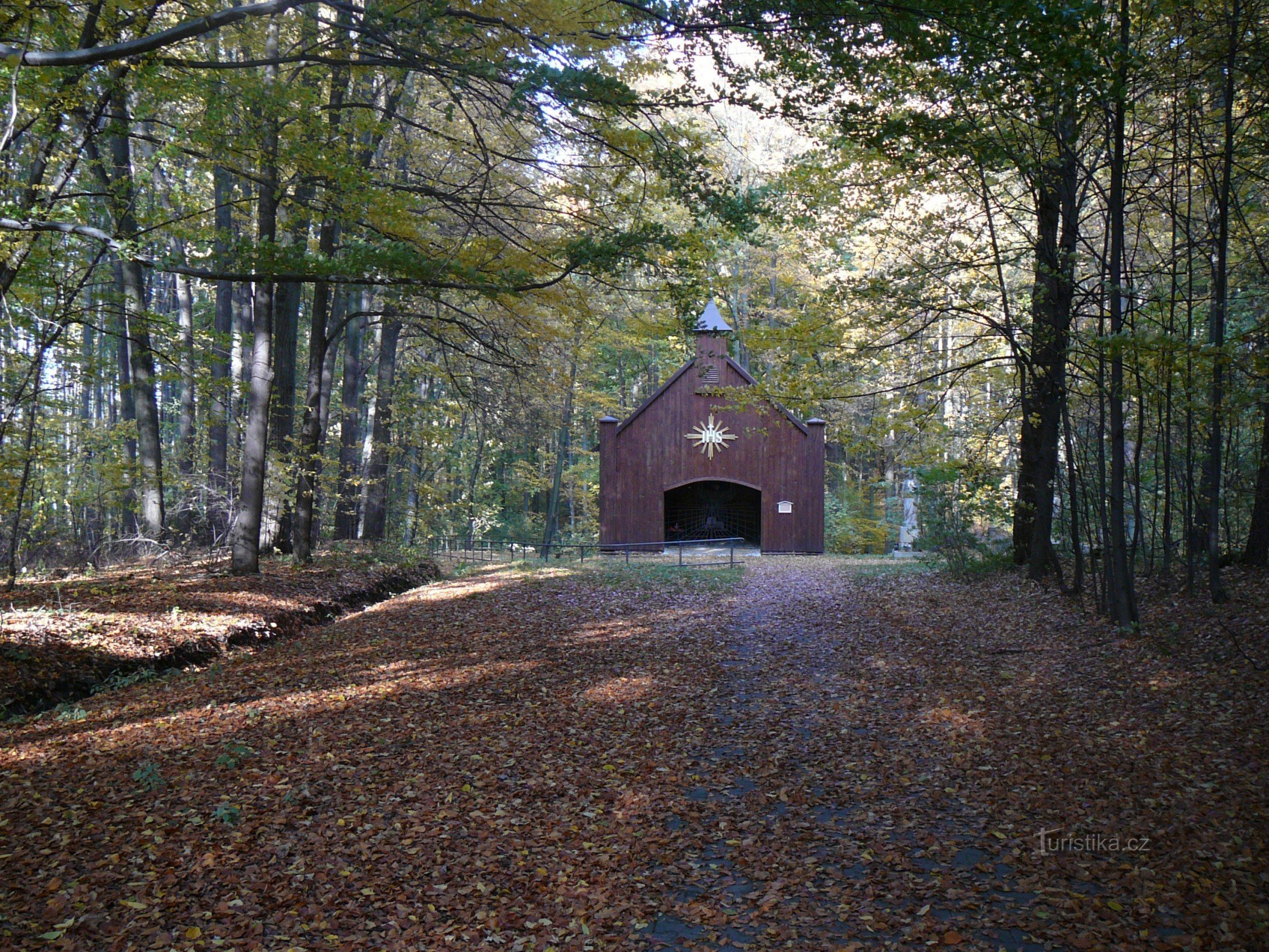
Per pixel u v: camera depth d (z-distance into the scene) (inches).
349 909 194.2
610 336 1067.9
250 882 203.5
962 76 394.3
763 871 216.5
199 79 418.6
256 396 597.9
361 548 863.1
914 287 549.3
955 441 958.4
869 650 460.8
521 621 564.7
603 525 1198.9
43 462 513.0
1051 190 529.3
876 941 182.1
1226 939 171.3
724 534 1411.2
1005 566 705.6
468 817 246.4
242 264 410.0
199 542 821.2
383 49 420.2
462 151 611.5
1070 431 569.0
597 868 219.1
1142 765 265.7
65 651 382.6
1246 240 489.1
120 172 602.9
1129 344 352.2
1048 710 331.0
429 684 391.9
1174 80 412.2
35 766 274.1
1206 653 371.2
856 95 409.7
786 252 1300.4
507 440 1096.2
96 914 185.0
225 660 434.9
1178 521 653.9
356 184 473.1
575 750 307.4
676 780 279.3
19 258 405.1
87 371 597.9
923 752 297.3
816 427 1189.7
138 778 260.5
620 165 471.5
